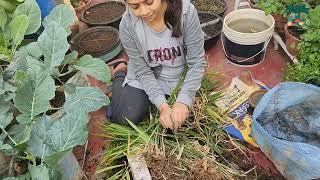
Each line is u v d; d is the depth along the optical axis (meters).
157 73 1.97
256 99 2.05
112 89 2.07
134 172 1.63
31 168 1.42
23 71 1.58
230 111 2.02
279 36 2.36
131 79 1.99
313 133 1.83
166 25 1.73
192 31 1.77
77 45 2.48
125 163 1.78
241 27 2.38
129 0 1.49
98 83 2.31
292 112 1.89
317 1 2.22
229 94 2.09
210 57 2.44
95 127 2.07
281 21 2.31
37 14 1.86
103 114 2.13
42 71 1.58
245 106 2.03
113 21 2.65
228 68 2.36
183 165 1.68
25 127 1.53
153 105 1.98
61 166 1.58
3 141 1.52
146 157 1.69
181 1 1.66
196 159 1.71
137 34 1.77
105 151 1.90
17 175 1.64
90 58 1.74
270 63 2.36
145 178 1.61
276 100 1.86
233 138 1.91
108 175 1.82
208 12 2.58
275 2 2.12
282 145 1.63
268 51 2.43
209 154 1.77
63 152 1.36
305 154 1.58
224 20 2.29
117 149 1.82
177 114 1.75
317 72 1.96
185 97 1.81
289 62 2.34
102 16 2.73
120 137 1.88
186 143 1.79
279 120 1.89
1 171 1.61
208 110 1.95
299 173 1.67
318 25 1.95
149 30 1.76
